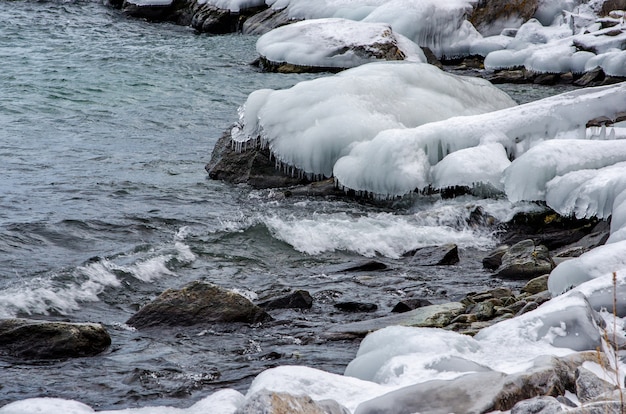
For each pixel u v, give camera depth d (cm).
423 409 675
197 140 2523
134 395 952
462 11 4184
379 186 1981
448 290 1401
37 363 1055
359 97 2200
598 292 984
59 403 748
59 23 4559
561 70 3675
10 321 1108
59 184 2009
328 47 3625
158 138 2528
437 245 1702
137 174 2147
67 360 1066
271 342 1145
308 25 3800
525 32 4169
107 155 2312
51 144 2392
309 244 1705
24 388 971
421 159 1983
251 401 625
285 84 3322
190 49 4012
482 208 1827
